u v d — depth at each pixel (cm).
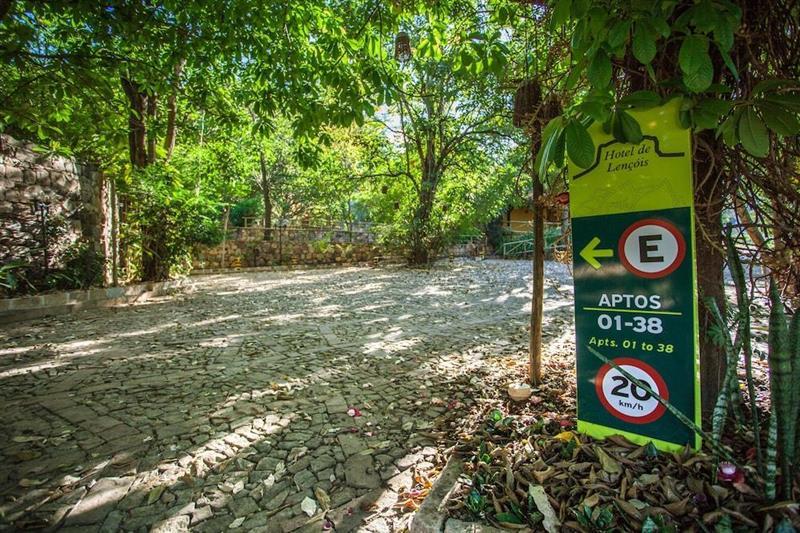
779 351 121
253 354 383
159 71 439
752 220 182
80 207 625
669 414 156
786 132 119
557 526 128
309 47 418
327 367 345
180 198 760
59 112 505
